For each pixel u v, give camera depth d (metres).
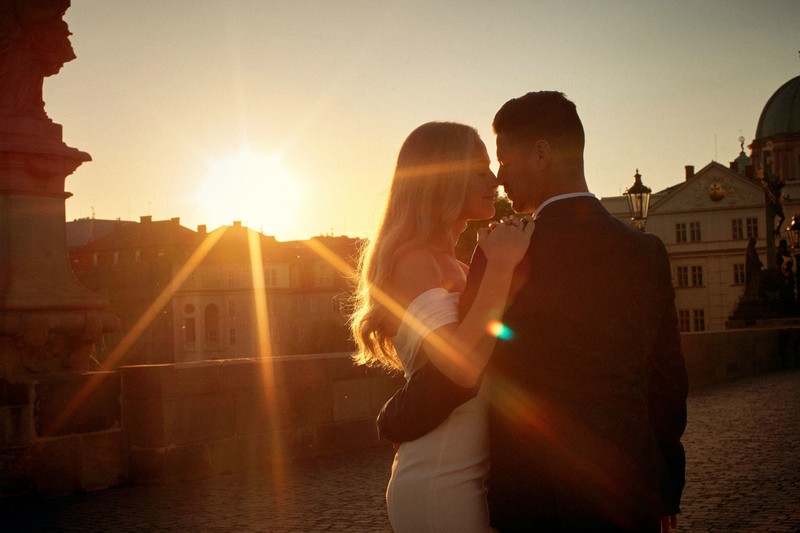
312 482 7.73
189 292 103.25
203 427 8.25
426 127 2.47
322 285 104.81
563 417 2.09
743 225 86.00
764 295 34.53
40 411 7.43
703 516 6.01
